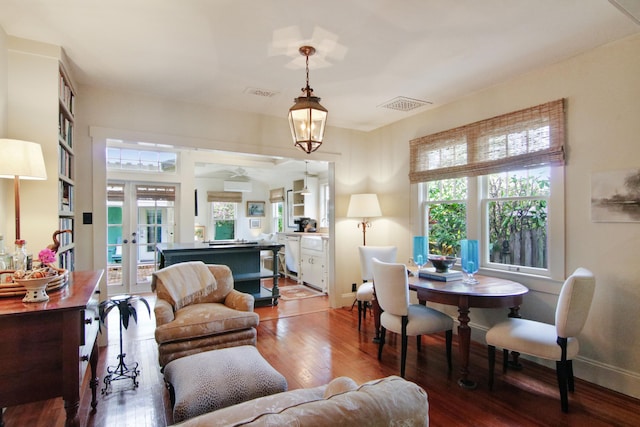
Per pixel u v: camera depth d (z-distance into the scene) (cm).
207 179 932
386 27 230
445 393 247
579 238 271
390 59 277
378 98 366
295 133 247
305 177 754
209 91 344
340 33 237
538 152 294
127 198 561
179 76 309
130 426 207
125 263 557
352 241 488
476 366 292
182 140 370
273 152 424
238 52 265
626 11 175
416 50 262
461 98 366
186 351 258
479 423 210
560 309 223
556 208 284
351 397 92
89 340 185
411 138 430
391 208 461
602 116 258
